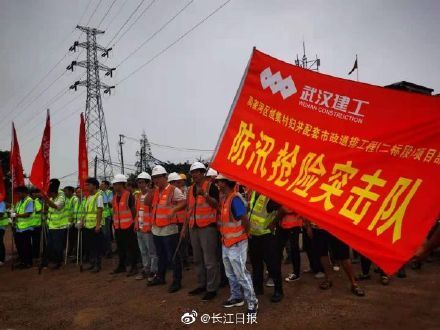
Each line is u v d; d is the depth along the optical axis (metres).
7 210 12.12
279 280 6.08
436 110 2.48
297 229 7.21
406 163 2.48
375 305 5.71
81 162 10.86
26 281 8.77
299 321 5.21
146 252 8.15
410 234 2.33
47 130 9.80
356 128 2.73
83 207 9.74
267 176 3.00
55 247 10.02
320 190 2.72
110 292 7.31
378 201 2.49
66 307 6.60
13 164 11.27
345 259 6.25
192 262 10.00
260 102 3.22
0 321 6.05
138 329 5.31
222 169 3.24
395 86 9.52
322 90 2.94
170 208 7.16
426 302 5.77
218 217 6.36
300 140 2.95
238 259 5.46
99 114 32.00
